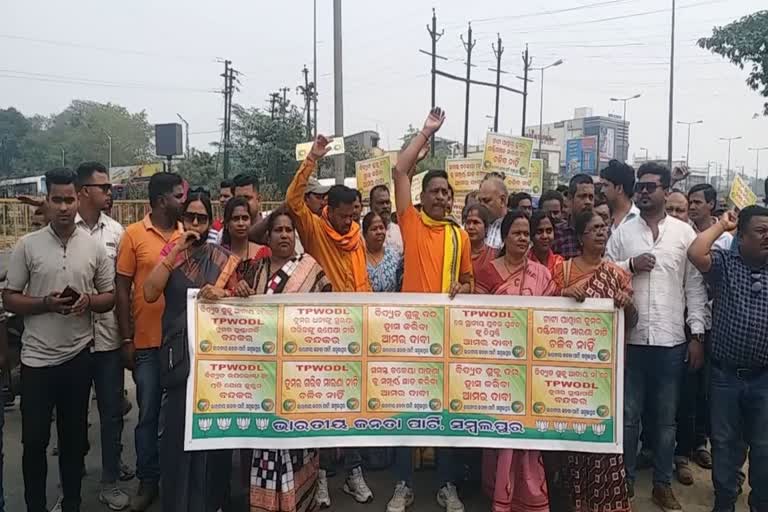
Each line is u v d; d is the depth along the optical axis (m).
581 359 3.99
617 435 3.96
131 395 6.93
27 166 84.06
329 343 3.95
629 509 4.07
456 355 4.01
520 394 4.01
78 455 4.12
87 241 4.11
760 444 3.97
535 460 4.02
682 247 4.36
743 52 15.97
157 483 4.49
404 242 4.43
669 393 4.35
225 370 3.86
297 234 4.53
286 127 31.97
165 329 3.84
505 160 8.63
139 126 95.75
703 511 4.42
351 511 4.35
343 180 15.74
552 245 5.17
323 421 3.93
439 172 4.35
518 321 4.02
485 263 4.61
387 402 3.98
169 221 4.46
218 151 40.53
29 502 3.94
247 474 4.46
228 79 38.72
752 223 3.93
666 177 4.38
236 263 3.98
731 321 4.01
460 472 4.57
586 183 5.11
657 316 4.29
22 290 3.94
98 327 4.43
